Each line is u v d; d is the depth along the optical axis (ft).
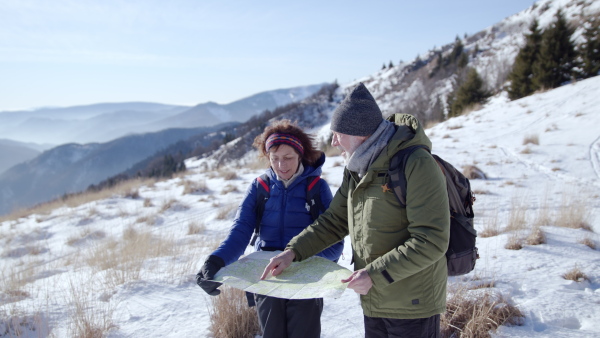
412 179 5.82
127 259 17.31
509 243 16.02
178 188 43.98
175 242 23.44
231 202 34.99
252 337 10.57
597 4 150.51
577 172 33.14
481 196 28.27
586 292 11.62
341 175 38.47
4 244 30.12
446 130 60.18
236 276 6.81
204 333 10.65
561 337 9.27
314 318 7.79
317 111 400.88
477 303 10.57
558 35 75.41
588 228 18.99
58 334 10.89
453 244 6.38
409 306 6.20
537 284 12.23
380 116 6.38
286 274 6.78
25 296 14.43
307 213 8.36
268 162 8.98
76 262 21.18
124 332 10.82
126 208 37.11
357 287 5.78
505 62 132.98
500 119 58.70
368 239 6.33
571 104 55.01
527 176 33.30
